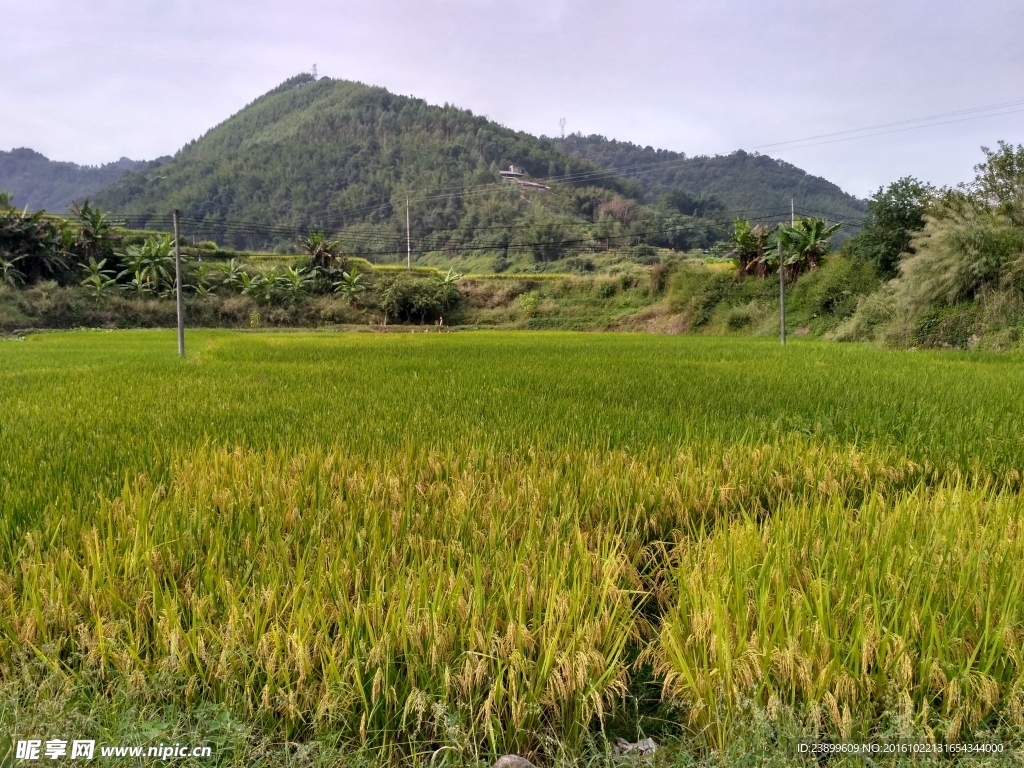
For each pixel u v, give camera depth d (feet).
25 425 19.17
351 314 161.48
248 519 10.87
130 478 13.34
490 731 6.98
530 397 24.86
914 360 43.88
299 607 8.24
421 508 11.96
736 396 25.11
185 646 7.65
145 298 148.87
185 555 9.90
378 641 7.42
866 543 9.54
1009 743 6.81
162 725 6.83
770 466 14.94
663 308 133.49
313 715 7.14
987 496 13.17
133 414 21.22
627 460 15.16
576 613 8.13
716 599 7.93
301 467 14.28
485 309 164.76
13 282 134.41
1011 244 57.93
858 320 78.28
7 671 7.68
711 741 7.20
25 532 10.57
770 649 7.50
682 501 12.81
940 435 18.03
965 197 70.85
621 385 28.86
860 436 18.48
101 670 7.41
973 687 7.18
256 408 22.53
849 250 98.43
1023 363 40.78
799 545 10.18
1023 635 7.71
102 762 6.53
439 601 8.18
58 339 90.07
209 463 14.30
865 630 7.63
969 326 59.00
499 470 14.46
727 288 119.96
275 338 88.22
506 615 8.26
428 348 60.34
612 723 8.05
